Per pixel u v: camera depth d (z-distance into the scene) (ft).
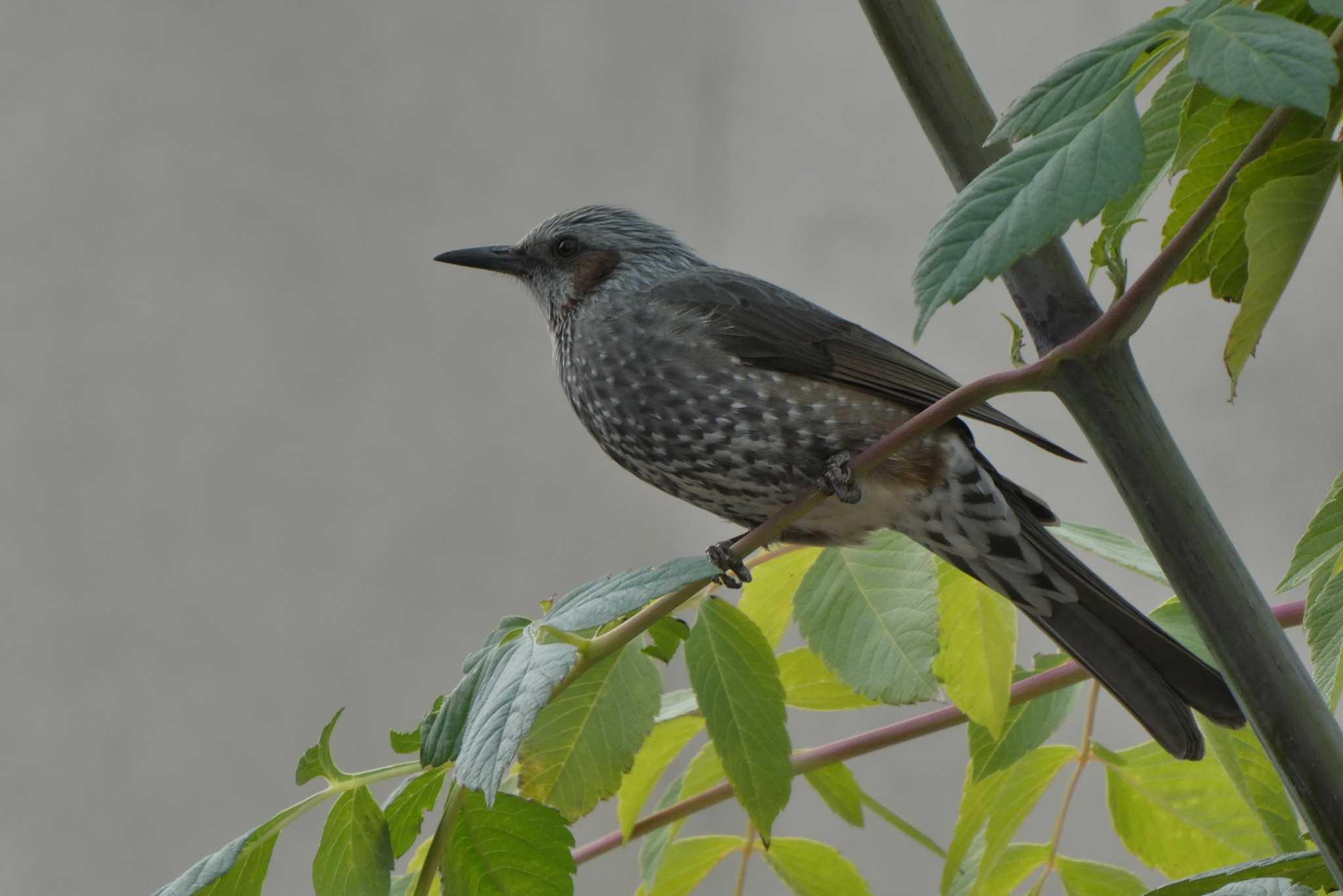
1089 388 8.34
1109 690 13.20
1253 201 7.52
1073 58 7.07
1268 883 7.93
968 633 12.76
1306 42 6.15
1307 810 7.98
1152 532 8.31
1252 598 8.13
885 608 12.73
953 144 9.26
